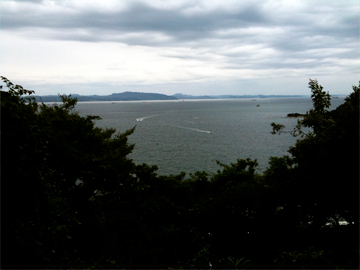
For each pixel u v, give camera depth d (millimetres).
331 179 9047
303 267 7078
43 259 6723
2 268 6328
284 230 11977
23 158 7188
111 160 16547
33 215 7238
